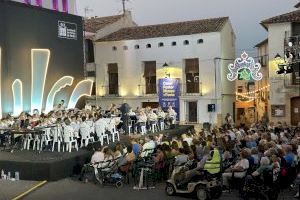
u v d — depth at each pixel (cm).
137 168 1567
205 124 2783
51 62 2745
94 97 3581
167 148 1611
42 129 1841
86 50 3581
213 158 1370
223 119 3300
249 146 1625
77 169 1741
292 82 2895
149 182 1548
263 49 3759
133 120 2386
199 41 3234
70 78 2900
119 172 1558
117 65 3500
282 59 2889
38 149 1897
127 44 3456
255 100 3844
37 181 1616
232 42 3588
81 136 1928
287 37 2867
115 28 3750
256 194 1262
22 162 1647
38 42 2647
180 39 3284
